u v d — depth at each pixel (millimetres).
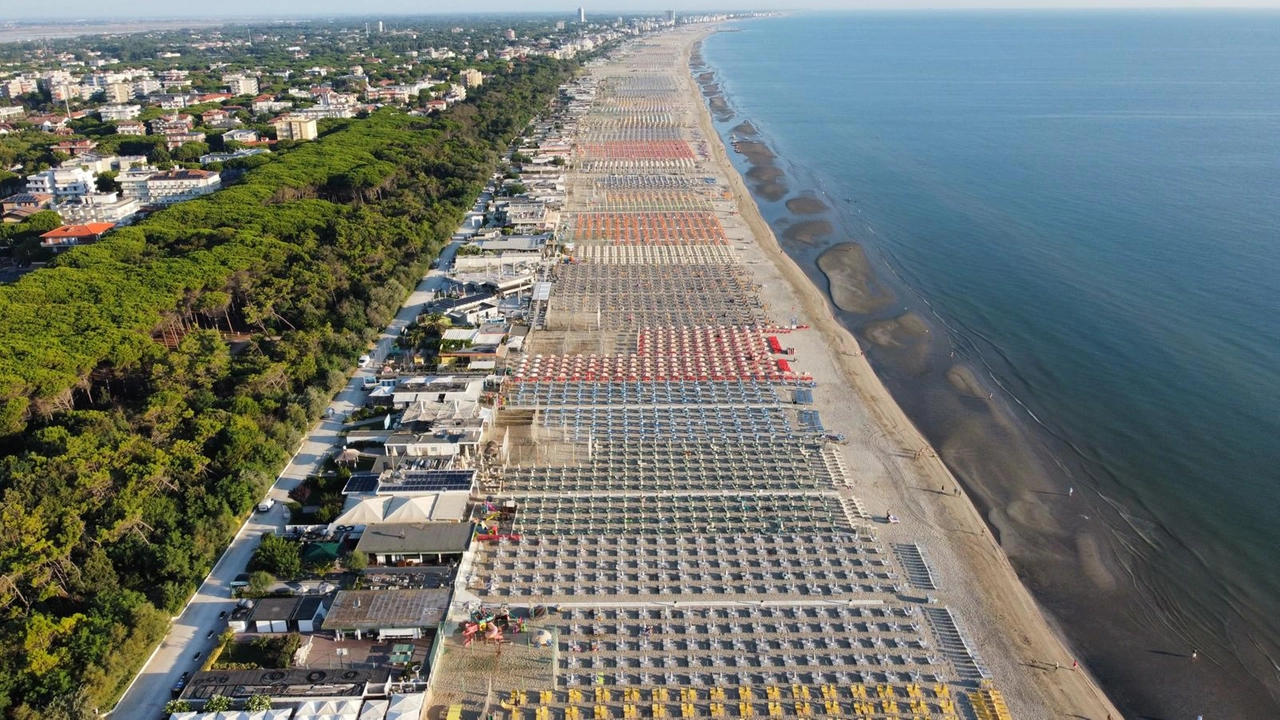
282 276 177875
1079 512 113312
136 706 80062
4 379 120438
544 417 136000
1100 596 97875
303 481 116625
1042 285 189125
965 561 102562
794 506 112562
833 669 85438
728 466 122062
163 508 101938
